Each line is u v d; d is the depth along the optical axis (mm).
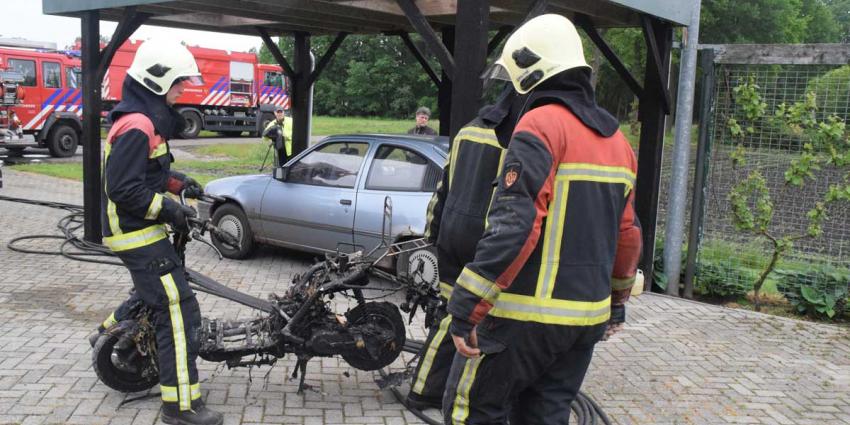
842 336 6305
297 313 4184
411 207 6703
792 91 7133
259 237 7918
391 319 4441
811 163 6996
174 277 3822
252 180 8039
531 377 2607
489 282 2396
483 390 2623
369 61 65438
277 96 30828
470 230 3312
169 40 3764
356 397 4441
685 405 4637
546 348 2549
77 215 10078
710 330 6316
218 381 4578
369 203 6957
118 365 4094
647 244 7582
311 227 7387
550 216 2504
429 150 6887
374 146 7227
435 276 6453
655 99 7457
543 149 2447
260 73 30219
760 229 7297
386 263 6777
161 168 3836
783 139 7180
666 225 7652
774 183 7266
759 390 4938
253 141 28250
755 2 34156
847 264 6996
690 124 7496
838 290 6883
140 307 4141
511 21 8945
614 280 2887
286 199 7570
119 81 25453
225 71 28828
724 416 4488
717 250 7598
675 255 7590
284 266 7953
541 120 2498
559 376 2727
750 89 7145
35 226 9711
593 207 2547
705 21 32844
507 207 2398
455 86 5293
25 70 18750
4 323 5555
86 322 5688
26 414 3971
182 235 4035
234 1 8180
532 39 2645
